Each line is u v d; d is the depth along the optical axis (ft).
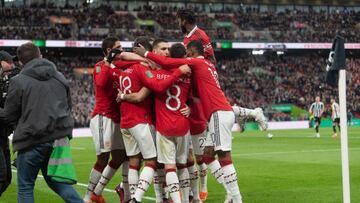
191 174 35.63
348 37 242.37
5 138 33.06
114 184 48.39
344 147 26.00
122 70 32.71
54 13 220.02
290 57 250.78
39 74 27.09
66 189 27.63
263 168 58.70
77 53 226.79
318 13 260.83
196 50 32.96
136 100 31.58
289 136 128.67
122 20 228.22
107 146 35.32
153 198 39.75
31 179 27.53
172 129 31.37
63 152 27.22
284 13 255.70
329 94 224.12
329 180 47.75
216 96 32.30
